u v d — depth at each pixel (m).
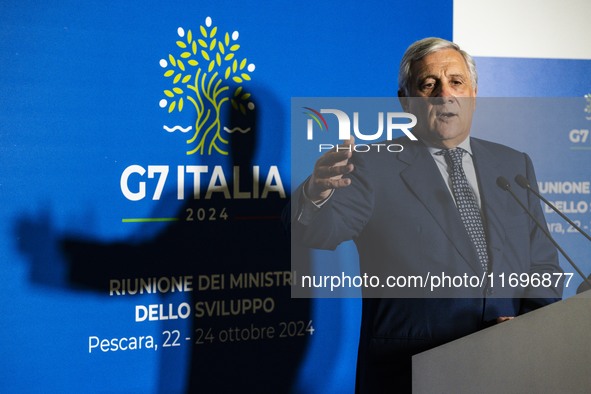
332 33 2.64
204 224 2.52
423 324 2.47
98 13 2.36
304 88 2.62
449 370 1.66
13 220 2.28
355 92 2.66
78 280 2.36
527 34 2.83
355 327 2.67
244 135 2.56
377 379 2.49
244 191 2.56
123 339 2.42
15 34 2.26
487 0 2.79
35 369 2.31
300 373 2.63
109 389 2.40
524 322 1.48
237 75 2.55
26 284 2.29
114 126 2.39
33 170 2.30
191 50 2.49
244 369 2.57
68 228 2.34
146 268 2.44
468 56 2.65
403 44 2.71
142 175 2.43
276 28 2.58
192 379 2.51
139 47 2.41
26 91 2.28
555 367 1.41
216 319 2.54
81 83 2.35
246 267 2.57
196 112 2.50
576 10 2.87
